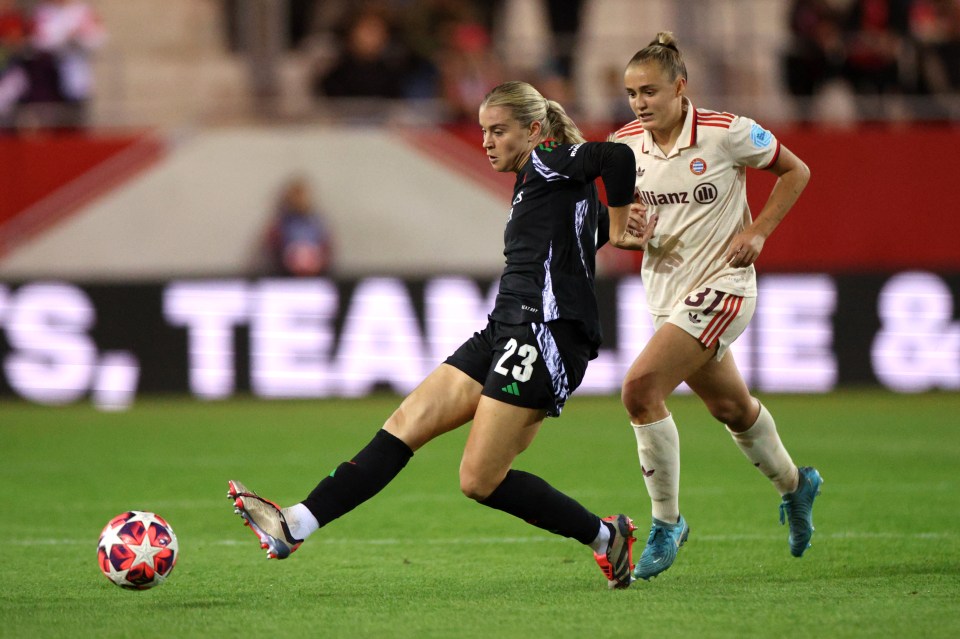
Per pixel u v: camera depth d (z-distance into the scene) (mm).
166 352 55094
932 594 18719
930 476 33031
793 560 22109
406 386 55469
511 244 18609
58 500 30250
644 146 20984
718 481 32625
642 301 55906
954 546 23328
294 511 17953
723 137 20328
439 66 64375
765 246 61031
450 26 65125
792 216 61000
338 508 18234
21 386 54594
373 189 61781
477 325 55500
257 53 66625
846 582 19859
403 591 19422
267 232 60156
